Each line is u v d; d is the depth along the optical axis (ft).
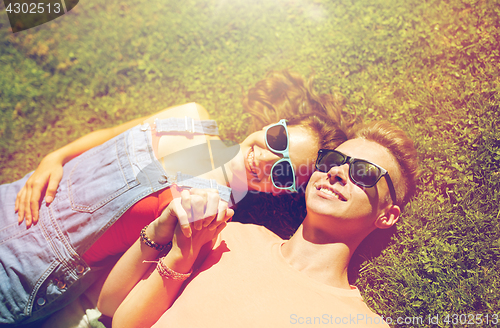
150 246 6.12
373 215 6.38
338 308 5.58
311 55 9.50
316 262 6.33
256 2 10.12
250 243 6.66
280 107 8.64
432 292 7.24
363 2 9.55
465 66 8.46
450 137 8.01
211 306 5.59
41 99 9.98
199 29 10.19
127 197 6.22
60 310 6.98
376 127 6.91
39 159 9.57
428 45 8.83
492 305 6.98
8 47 10.41
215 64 9.93
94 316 6.76
